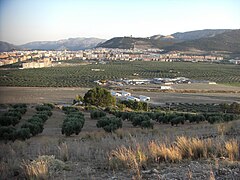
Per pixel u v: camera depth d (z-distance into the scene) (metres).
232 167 7.62
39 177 7.46
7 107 45.59
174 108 63.34
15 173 8.23
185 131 19.77
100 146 11.92
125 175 7.51
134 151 9.27
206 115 34.78
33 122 24.72
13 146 14.19
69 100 73.44
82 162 9.21
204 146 9.43
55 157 9.87
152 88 107.00
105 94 57.91
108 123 27.53
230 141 9.88
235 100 80.00
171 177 7.01
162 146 9.46
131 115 33.91
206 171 7.34
